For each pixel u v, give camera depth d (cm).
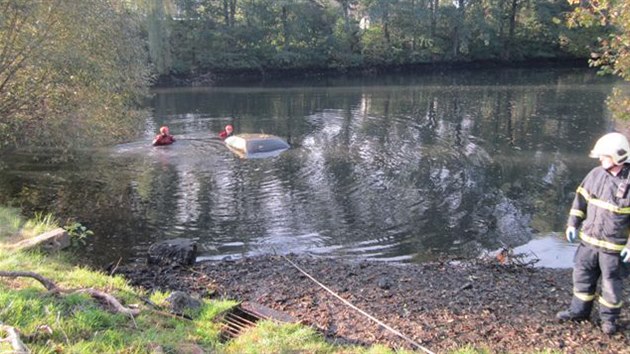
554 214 1233
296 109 3039
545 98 3275
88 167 1634
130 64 1568
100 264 913
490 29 5831
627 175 615
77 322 486
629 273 645
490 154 1847
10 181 1473
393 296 760
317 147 1964
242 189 1420
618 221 614
